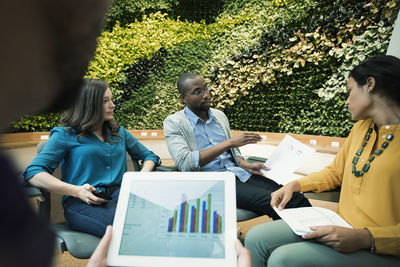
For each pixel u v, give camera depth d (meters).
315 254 1.03
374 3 3.13
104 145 1.75
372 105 1.21
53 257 0.29
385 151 1.16
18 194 0.27
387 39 3.06
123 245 0.73
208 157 1.91
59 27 0.22
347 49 3.39
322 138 3.76
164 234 0.75
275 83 4.46
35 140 4.30
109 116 1.77
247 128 4.98
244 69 4.81
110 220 1.37
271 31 4.40
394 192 1.09
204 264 0.69
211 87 5.36
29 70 0.21
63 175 1.68
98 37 0.28
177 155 1.97
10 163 0.27
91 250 1.27
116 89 5.38
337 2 3.49
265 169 1.94
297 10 3.99
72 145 1.66
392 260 1.00
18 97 0.22
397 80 1.14
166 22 5.70
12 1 0.18
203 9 6.01
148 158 2.11
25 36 0.20
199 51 5.71
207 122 2.25
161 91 5.67
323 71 3.84
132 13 5.61
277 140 4.32
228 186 0.83
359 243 1.01
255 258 1.27
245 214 1.71
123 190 0.85
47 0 0.21
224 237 0.73
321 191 1.49
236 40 5.17
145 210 0.80
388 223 1.09
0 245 0.24
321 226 1.06
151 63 5.62
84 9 0.24
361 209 1.18
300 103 4.16
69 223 1.45
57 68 0.24
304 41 3.89
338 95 3.64
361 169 1.22
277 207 1.37
